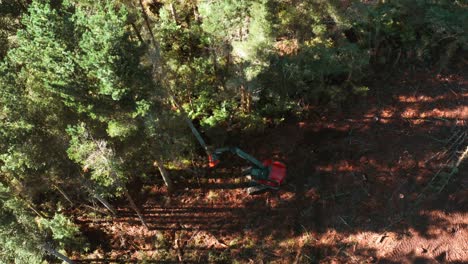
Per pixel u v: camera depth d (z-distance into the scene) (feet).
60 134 46.39
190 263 56.49
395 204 57.47
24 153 43.60
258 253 56.29
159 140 50.98
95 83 41.45
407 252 53.52
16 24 52.34
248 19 56.65
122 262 57.41
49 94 43.80
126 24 47.42
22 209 45.83
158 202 62.39
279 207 59.82
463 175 58.75
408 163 60.85
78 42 38.50
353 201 58.70
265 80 60.80
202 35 56.65
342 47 60.44
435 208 56.39
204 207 61.21
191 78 58.59
